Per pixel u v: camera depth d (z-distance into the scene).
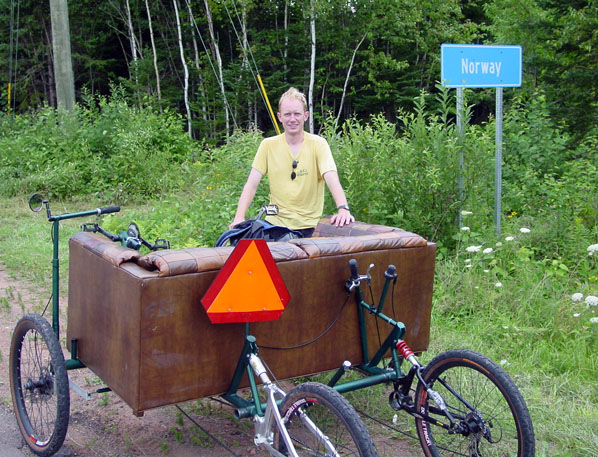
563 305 5.16
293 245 3.23
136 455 3.48
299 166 4.07
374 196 6.79
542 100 9.16
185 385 2.92
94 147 13.41
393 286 3.33
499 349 4.75
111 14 30.14
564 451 3.44
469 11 30.00
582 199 7.23
